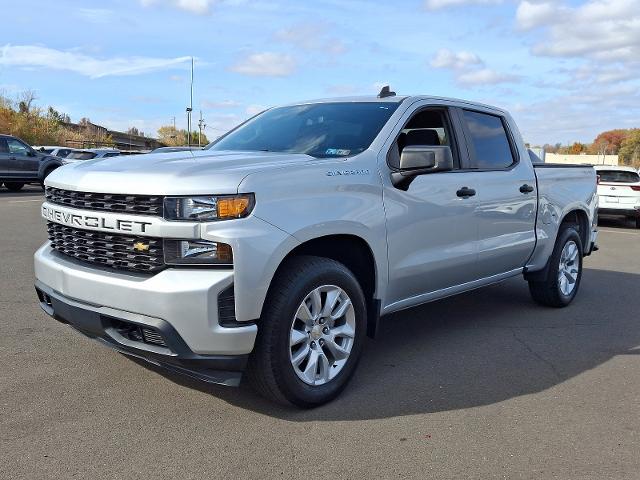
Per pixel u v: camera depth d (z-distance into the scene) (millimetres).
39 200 17562
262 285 3312
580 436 3469
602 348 5141
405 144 4676
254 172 3396
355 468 3053
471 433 3471
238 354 3311
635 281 8234
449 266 4734
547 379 4379
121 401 3756
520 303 6730
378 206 4043
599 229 15828
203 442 3273
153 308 3207
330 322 3797
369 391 4062
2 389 3881
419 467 3076
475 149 5188
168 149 4883
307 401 3662
